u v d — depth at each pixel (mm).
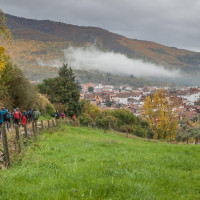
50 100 55375
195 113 127875
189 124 99250
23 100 30672
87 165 8289
